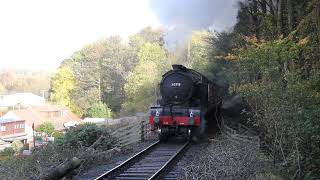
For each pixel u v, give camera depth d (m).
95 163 13.20
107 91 70.06
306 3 14.30
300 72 11.90
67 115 65.75
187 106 17.67
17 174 11.74
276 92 10.98
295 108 10.44
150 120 17.72
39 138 41.56
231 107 30.47
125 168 12.00
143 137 18.91
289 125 10.40
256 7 20.88
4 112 78.19
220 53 33.75
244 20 24.02
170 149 15.57
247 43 18.00
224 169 9.91
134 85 58.12
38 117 61.06
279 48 11.78
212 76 36.41
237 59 15.24
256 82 12.62
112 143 15.84
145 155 14.27
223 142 14.59
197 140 18.09
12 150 31.31
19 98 88.06
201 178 9.73
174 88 17.84
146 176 11.02
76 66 76.06
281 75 11.62
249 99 13.06
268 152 12.53
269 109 11.19
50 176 9.25
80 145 14.72
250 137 14.24
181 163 12.71
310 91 10.60
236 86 13.49
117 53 73.62
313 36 12.62
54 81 73.44
